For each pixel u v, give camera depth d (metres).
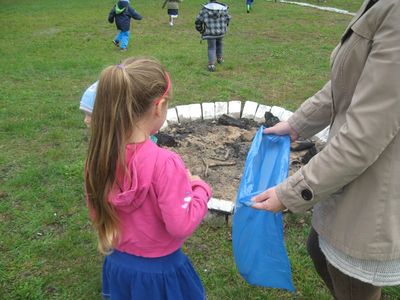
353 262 1.71
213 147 4.62
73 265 3.15
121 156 1.70
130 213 1.81
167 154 1.75
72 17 14.13
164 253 1.90
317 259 2.17
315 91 6.73
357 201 1.62
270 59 8.55
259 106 5.41
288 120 2.33
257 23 12.73
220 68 7.89
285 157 2.16
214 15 7.42
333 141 1.55
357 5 16.97
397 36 1.39
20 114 5.80
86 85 7.13
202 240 3.33
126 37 9.70
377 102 1.43
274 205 1.71
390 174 1.55
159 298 1.94
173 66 8.02
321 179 1.56
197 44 10.12
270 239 1.96
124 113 1.67
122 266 1.93
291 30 11.63
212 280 2.97
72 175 4.25
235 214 2.05
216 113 5.35
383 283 1.70
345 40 1.65
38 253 3.25
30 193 3.96
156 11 15.32
